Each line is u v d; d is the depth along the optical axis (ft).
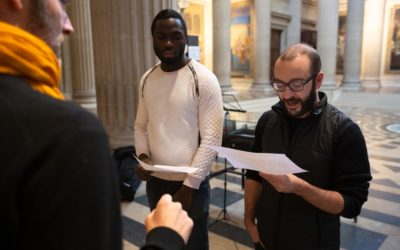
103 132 2.06
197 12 57.41
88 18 33.60
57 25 2.47
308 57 4.67
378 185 15.52
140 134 7.32
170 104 6.56
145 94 6.93
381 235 10.82
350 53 56.24
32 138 1.83
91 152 1.92
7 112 1.84
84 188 1.85
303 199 5.00
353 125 4.82
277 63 4.83
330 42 50.11
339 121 4.85
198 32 58.08
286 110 5.13
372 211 12.62
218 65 47.93
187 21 55.93
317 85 4.83
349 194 4.70
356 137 4.75
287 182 4.47
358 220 11.85
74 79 34.65
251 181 5.96
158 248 2.65
